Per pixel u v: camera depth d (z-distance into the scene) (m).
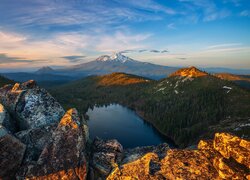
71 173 17.92
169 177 16.97
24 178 17.08
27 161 18.28
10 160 17.48
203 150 19.39
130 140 170.12
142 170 18.02
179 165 17.88
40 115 23.59
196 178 16.33
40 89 26.06
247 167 15.81
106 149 21.64
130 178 17.48
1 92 26.44
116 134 181.00
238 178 15.09
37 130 21.20
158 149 23.64
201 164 17.61
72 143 19.33
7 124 22.17
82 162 18.64
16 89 25.89
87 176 19.09
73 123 20.64
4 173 17.00
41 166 17.81
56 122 22.84
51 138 19.47
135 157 22.11
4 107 23.16
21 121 23.55
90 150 21.91
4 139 17.72
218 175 16.20
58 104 25.69
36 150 19.88
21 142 18.81
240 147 17.08
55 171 17.75
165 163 18.52
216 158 17.50
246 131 149.50
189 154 19.05
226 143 18.02
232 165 16.11
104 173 19.80
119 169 18.67
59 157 18.50
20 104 24.03
